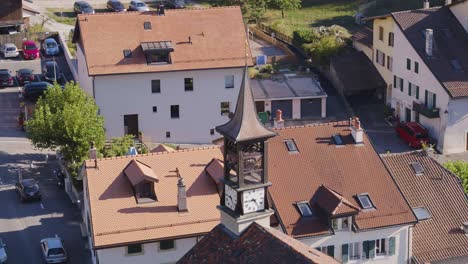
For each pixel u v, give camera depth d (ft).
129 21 321.73
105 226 215.10
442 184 242.78
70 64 379.14
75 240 248.52
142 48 313.12
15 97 352.49
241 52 319.47
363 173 232.94
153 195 222.69
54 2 489.26
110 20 321.52
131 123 315.78
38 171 294.05
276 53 401.90
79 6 462.60
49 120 274.98
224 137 144.87
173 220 218.38
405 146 327.47
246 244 141.28
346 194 228.02
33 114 309.63
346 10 465.88
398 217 225.76
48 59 397.19
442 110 324.80
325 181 229.86
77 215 262.88
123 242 212.84
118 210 218.79
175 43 318.86
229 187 144.87
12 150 309.01
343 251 223.71
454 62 332.39
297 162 232.53
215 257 143.33
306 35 406.21
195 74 315.58
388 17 357.00
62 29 438.40
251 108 143.64
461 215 237.66
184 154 232.53
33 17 454.81
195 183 226.17
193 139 321.32
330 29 412.36
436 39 339.57
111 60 311.06
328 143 237.45
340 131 240.12
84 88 329.52
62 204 270.26
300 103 349.20
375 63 372.38
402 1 461.37
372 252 225.56
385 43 361.71
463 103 323.98
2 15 417.28
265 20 453.17
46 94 289.94
